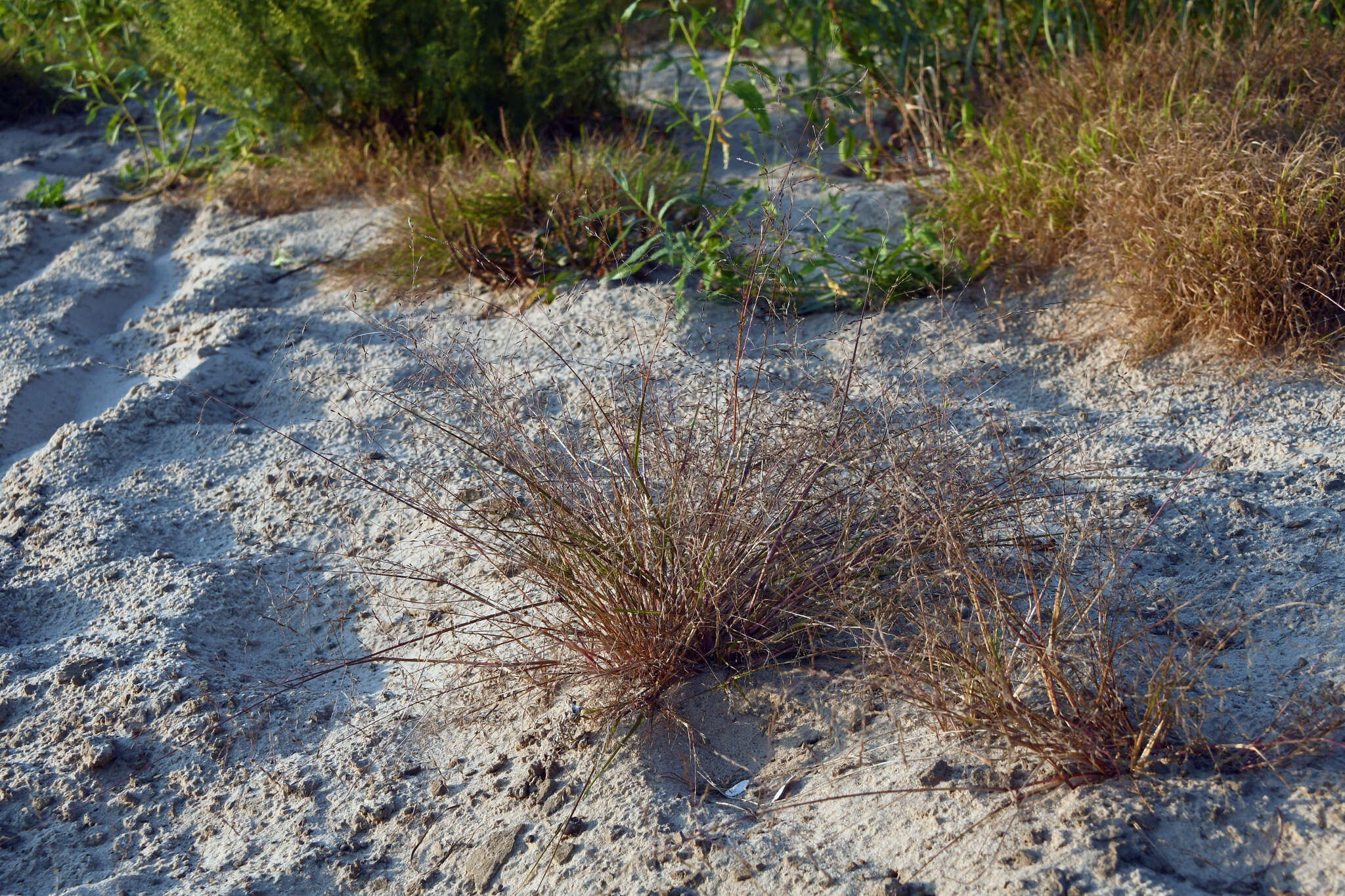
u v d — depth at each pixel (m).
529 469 2.76
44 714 2.76
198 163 6.14
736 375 2.81
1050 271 4.23
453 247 4.54
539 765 2.39
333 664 2.92
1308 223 3.48
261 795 2.51
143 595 3.14
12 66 7.11
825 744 2.30
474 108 5.70
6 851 2.42
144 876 2.31
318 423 3.94
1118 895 1.77
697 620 2.44
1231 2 4.87
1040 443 3.34
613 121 6.12
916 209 4.75
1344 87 4.14
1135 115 4.26
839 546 2.54
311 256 5.18
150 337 4.69
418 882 2.22
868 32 5.48
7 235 5.61
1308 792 1.89
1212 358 3.63
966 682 2.13
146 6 5.97
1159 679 2.06
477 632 2.67
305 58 5.59
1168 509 2.85
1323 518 2.73
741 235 4.15
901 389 3.32
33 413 4.16
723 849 2.10
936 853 1.95
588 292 4.39
